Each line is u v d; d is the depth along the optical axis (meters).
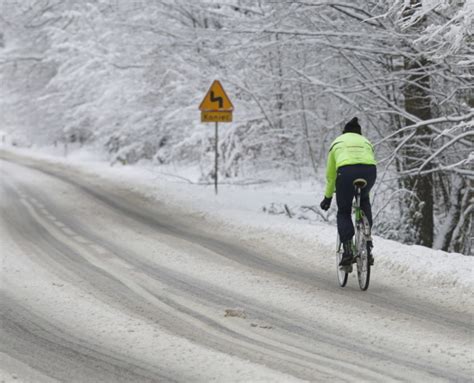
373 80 45.56
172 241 37.53
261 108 67.12
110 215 48.19
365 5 46.78
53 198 58.00
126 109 89.44
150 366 16.91
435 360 17.67
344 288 26.66
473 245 50.62
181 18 74.56
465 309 23.23
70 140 128.75
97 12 95.88
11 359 17.42
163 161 90.81
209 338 19.66
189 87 74.69
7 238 37.91
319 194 59.16
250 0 64.06
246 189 65.38
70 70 102.00
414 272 28.08
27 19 113.69
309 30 48.75
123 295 25.11
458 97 44.81
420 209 45.25
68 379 15.93
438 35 38.16
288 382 15.48
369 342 19.36
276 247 35.47
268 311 22.97
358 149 26.47
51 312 22.45
